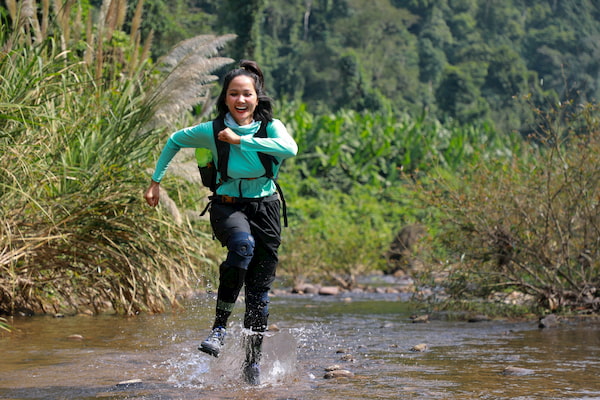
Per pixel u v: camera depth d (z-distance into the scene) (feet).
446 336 16.34
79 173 18.17
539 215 20.86
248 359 10.93
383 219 56.39
